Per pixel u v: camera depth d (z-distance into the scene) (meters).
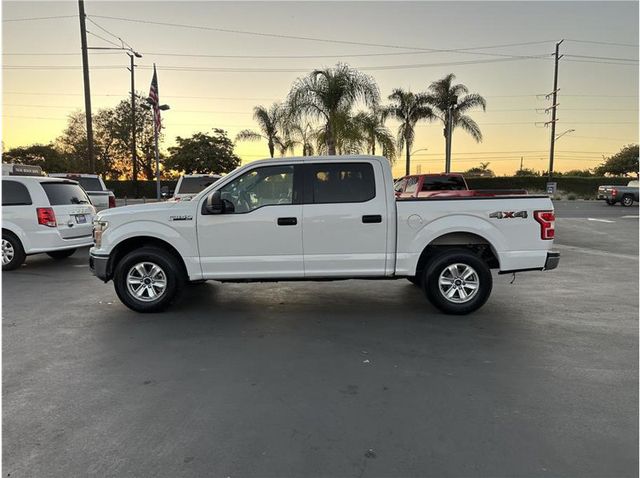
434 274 5.98
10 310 6.30
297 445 3.03
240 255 5.97
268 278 6.01
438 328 5.51
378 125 21.48
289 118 21.17
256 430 3.21
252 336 5.22
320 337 5.19
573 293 7.37
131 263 6.05
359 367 4.33
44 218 9.09
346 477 2.71
